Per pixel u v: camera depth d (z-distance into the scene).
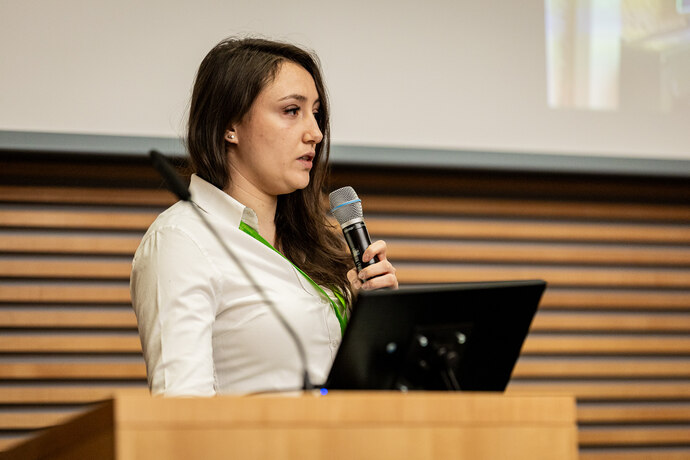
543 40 5.99
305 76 3.22
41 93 5.36
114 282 5.71
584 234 6.42
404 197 6.20
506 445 2.06
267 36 5.60
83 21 5.44
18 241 5.61
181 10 5.53
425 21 5.87
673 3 6.11
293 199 3.34
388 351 2.42
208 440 1.88
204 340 2.73
